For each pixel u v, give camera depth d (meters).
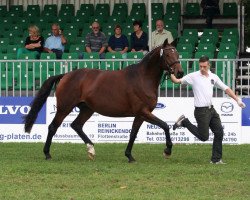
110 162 16.58
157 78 16.52
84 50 25.64
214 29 26.34
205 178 14.43
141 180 14.19
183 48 24.77
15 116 21.11
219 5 28.53
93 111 17.31
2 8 29.61
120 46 25.06
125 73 16.69
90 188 13.44
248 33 27.72
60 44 25.09
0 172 15.05
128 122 20.61
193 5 28.47
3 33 28.03
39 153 18.23
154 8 28.45
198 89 16.36
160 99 20.47
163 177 14.51
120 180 14.16
